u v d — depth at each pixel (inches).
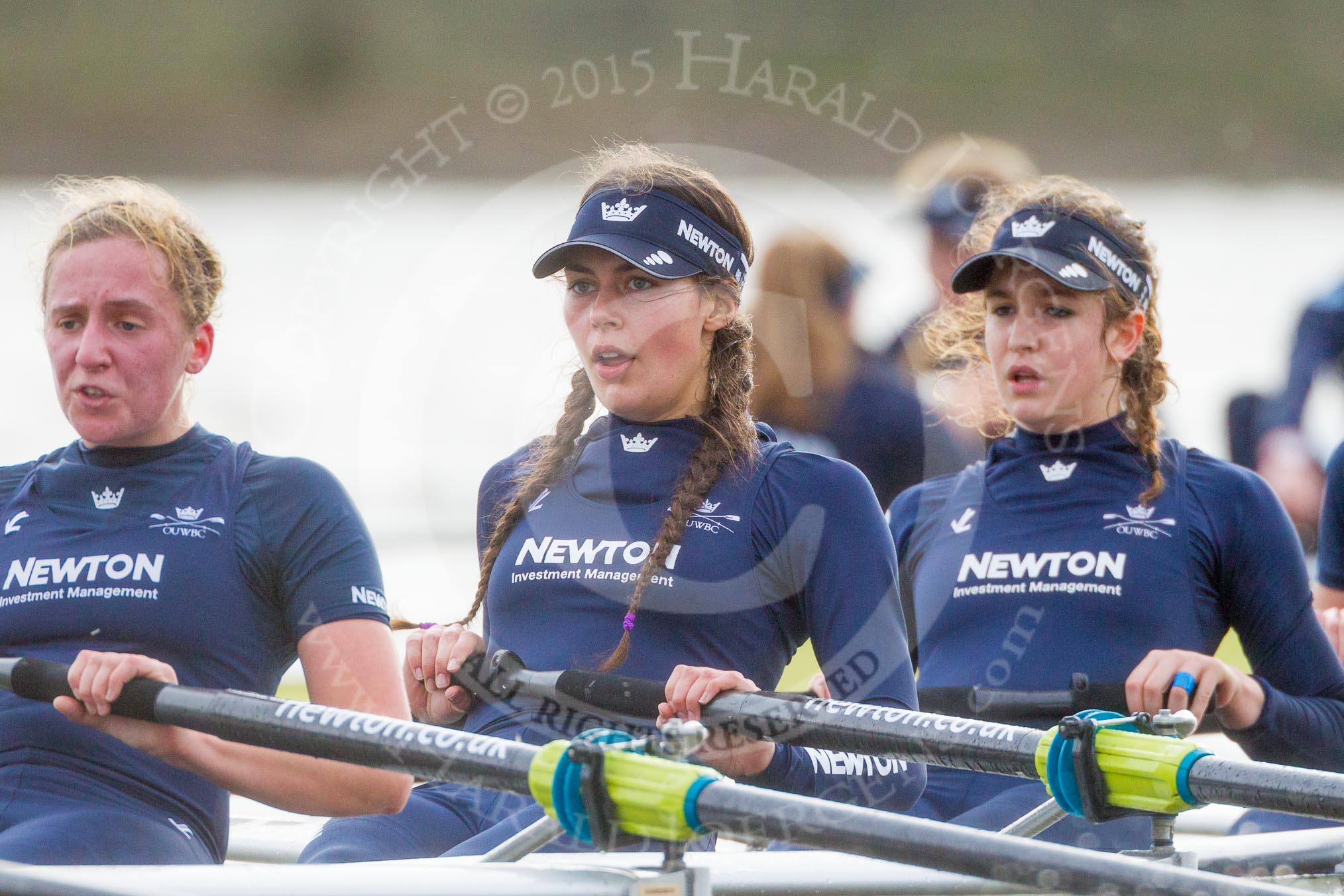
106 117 3467.0
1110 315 565.9
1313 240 2738.7
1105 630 551.2
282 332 1592.0
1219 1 3855.8
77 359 480.1
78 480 497.4
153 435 497.7
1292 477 1027.9
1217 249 2650.1
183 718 435.8
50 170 3395.7
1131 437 573.6
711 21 3408.0
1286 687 546.0
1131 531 557.0
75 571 485.1
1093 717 429.7
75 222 491.2
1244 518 550.9
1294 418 1035.9
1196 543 552.7
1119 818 475.2
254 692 481.7
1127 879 351.9
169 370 487.8
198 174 3363.7
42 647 485.1
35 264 548.1
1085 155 3595.0
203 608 479.8
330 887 360.8
